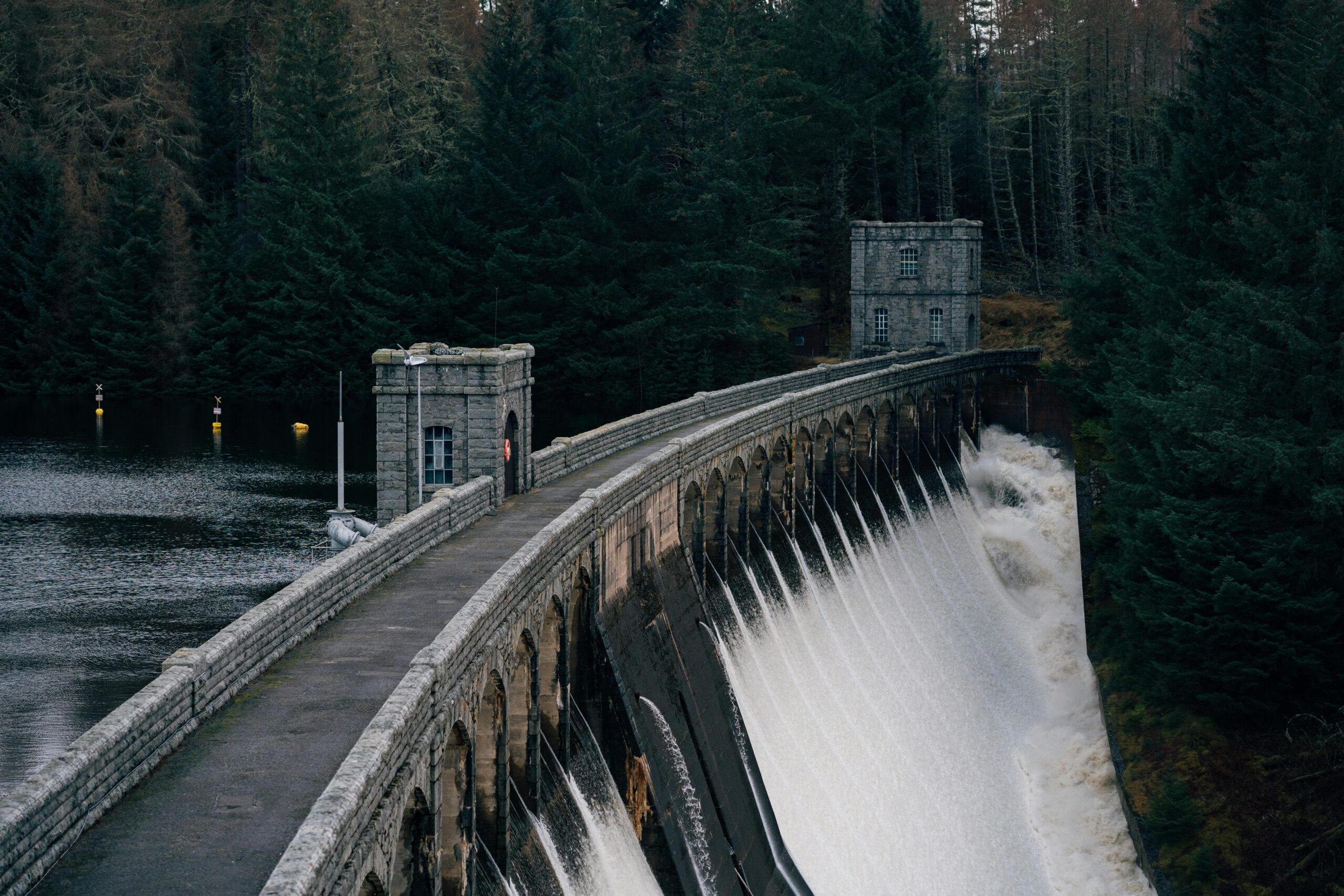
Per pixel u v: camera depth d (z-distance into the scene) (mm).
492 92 131000
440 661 24609
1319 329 60719
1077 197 156875
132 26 146375
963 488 102312
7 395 134000
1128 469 74062
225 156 151625
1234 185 73812
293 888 16297
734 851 45250
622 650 42281
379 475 46344
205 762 22688
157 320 135375
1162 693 63969
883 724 64375
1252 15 76250
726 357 126688
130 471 97438
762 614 59625
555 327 126188
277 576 67188
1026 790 66625
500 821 30344
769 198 129250
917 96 134000
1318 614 57562
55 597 62375
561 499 48156
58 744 43469
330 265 130625
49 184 133875
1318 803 54594
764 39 142250
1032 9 161000
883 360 98875
